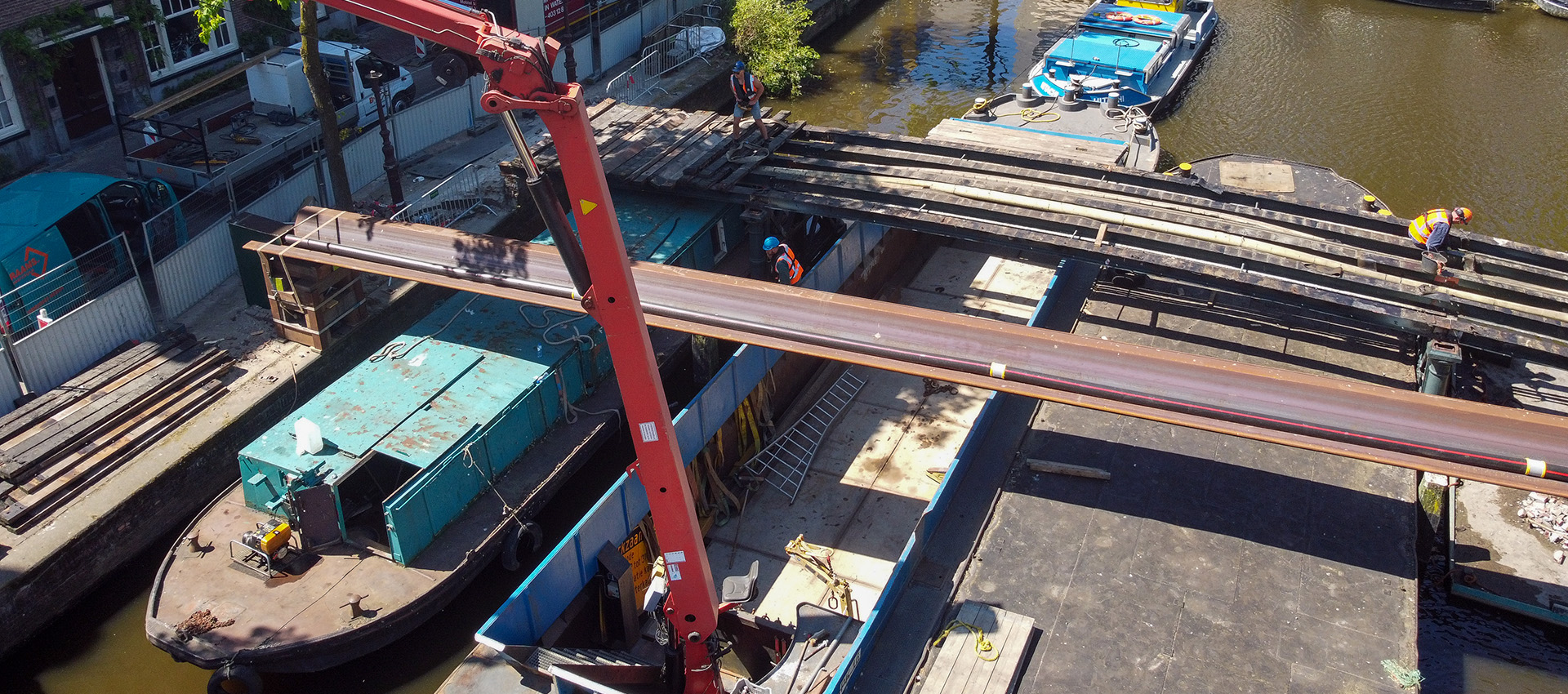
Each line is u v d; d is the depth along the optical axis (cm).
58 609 1566
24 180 2008
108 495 1617
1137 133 2691
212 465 1753
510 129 951
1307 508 1429
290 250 1831
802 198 2033
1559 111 3203
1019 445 1543
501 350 1783
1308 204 1938
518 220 2362
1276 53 3659
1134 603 1299
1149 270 1752
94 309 1823
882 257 2334
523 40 915
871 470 1869
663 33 3403
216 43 2850
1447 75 3475
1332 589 1312
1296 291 1669
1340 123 3127
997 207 1920
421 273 1764
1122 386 1460
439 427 1608
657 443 1115
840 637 1345
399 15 935
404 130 2586
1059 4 4153
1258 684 1198
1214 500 1444
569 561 1450
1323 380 1472
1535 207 2683
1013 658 1212
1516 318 1611
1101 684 1201
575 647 1496
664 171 2153
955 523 1426
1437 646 1480
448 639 1581
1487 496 1656
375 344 2031
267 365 1881
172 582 1503
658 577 1423
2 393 1716
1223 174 2558
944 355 1520
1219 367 1498
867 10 4100
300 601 1478
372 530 1600
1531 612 1485
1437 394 1616
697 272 1739
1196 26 3644
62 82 2489
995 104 2927
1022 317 2273
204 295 2056
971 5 4162
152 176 2275
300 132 2411
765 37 3322
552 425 1789
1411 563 1349
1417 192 2752
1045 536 1395
